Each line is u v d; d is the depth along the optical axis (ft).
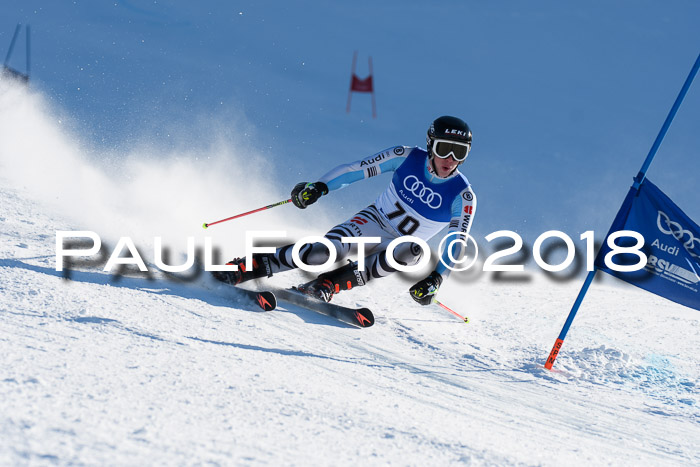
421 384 38.65
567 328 52.37
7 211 61.62
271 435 22.89
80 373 25.48
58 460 17.78
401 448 24.49
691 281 51.98
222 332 39.60
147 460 18.80
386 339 51.08
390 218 57.06
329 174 56.54
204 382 27.61
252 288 54.85
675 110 53.16
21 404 21.08
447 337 55.98
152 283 48.24
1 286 39.06
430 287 53.21
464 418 32.37
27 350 27.07
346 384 33.73
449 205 55.77
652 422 41.22
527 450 28.37
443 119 53.83
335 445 23.30
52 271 45.34
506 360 52.42
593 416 40.06
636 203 53.98
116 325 34.88
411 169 56.44
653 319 76.23
